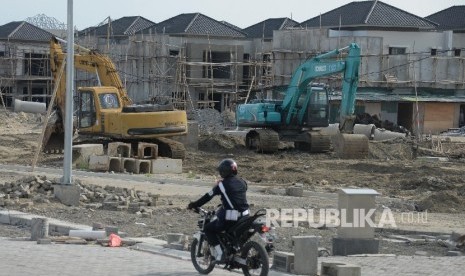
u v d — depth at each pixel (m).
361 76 135.62
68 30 45.44
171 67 143.88
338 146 87.12
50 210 43.62
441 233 38.97
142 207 45.28
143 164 72.62
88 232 34.91
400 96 135.00
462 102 137.88
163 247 32.75
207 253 26.86
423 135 124.19
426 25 153.50
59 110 82.50
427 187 62.72
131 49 149.00
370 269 28.72
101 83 83.31
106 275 26.62
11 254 30.47
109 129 78.44
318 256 30.97
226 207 25.75
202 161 82.81
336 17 157.88
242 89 154.25
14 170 68.44
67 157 46.34
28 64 169.38
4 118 138.62
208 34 161.62
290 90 92.31
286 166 78.00
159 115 78.50
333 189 60.94
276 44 140.12
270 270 28.12
